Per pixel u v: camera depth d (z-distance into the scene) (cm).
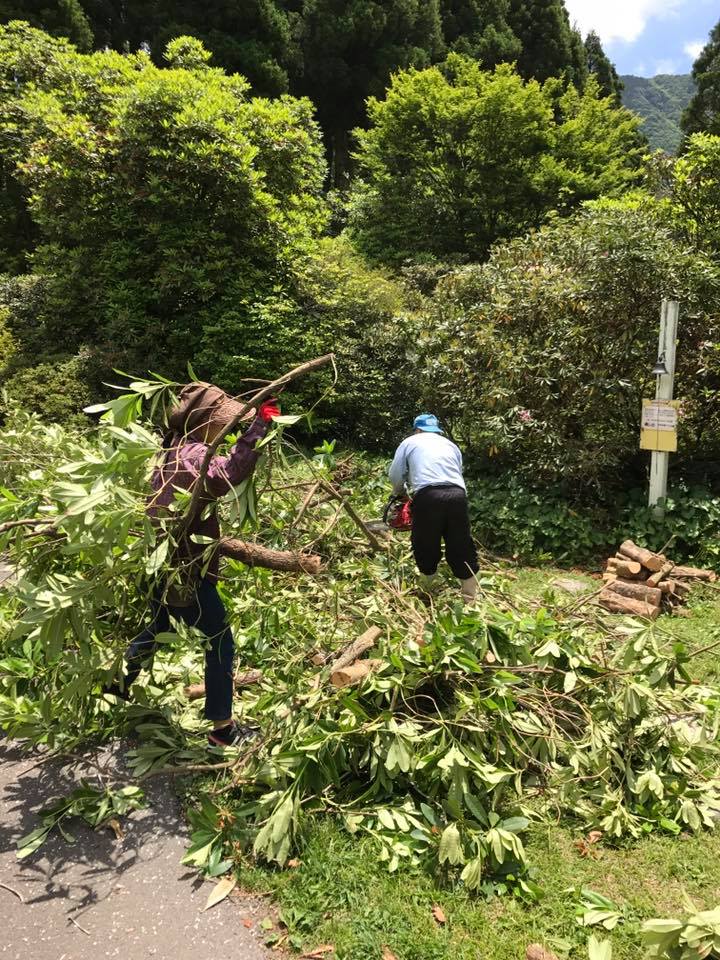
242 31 2334
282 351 893
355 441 947
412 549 414
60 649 255
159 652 351
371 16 2470
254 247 956
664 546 530
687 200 762
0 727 291
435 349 717
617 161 2047
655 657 296
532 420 625
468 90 1906
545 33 2870
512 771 260
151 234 921
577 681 310
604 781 273
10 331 945
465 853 234
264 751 267
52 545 281
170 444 297
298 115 1085
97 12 2291
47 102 1004
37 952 198
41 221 984
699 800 274
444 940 205
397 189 1914
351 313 948
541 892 223
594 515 603
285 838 231
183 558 275
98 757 289
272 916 213
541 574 548
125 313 897
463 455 746
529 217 1953
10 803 262
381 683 278
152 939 204
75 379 847
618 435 654
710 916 192
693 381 650
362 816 250
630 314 631
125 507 254
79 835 246
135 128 903
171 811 259
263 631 349
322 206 1188
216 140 911
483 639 303
